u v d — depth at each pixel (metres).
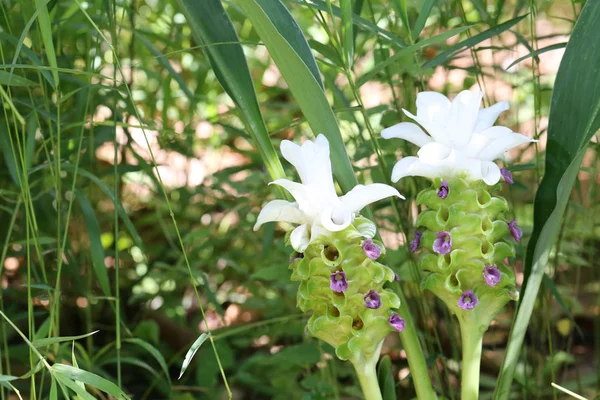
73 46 1.04
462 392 0.80
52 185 0.99
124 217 0.88
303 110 0.79
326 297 0.77
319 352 0.98
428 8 0.82
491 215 0.78
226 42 0.79
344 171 0.79
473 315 0.79
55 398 0.77
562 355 1.11
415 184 0.97
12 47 1.02
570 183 0.76
